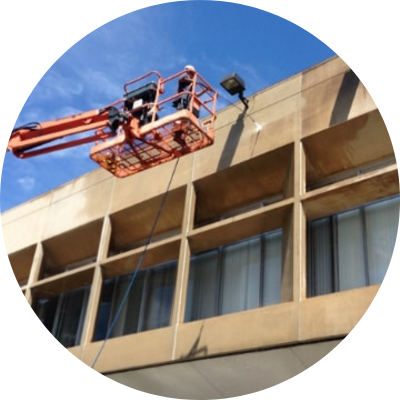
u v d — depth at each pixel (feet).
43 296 72.54
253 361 47.37
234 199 59.77
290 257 49.16
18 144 58.59
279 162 54.80
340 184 48.29
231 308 55.47
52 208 75.46
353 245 50.31
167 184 62.59
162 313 61.41
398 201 49.29
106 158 58.34
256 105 58.13
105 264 64.18
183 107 54.24
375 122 49.14
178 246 58.80
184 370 51.29
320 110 52.47
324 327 42.91
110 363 55.11
